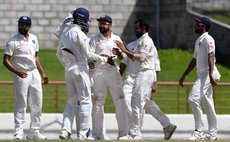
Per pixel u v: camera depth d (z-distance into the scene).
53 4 103.12
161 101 76.31
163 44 104.12
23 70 42.19
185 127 49.72
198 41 44.06
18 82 42.03
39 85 42.59
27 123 48.47
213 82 43.25
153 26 105.25
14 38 42.19
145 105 44.59
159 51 99.06
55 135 49.06
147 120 49.31
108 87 44.06
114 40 43.47
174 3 102.62
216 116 47.41
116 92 43.59
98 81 43.31
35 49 42.81
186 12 100.50
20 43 42.03
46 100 74.06
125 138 43.22
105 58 42.97
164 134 45.41
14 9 102.44
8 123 48.84
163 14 104.50
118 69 43.66
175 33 102.25
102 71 43.22
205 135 43.78
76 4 103.56
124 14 104.75
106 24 43.22
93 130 43.84
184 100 77.19
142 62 43.47
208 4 100.31
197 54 44.06
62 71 89.12
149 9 105.31
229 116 50.12
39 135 42.84
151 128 49.31
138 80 43.47
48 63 92.38
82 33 41.12
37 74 42.59
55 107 68.31
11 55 42.00
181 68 91.75
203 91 43.66
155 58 44.44
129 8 104.94
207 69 43.81
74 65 41.12
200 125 43.62
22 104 42.22
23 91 42.06
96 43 43.22
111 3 104.44
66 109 41.56
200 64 43.91
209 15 99.69
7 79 82.75
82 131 41.28
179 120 49.69
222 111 74.88
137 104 43.34
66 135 41.00
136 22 43.69
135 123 43.34
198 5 100.50
